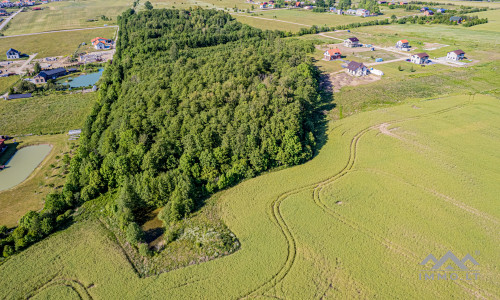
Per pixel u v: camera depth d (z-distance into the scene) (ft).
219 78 335.67
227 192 241.76
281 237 200.64
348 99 395.14
